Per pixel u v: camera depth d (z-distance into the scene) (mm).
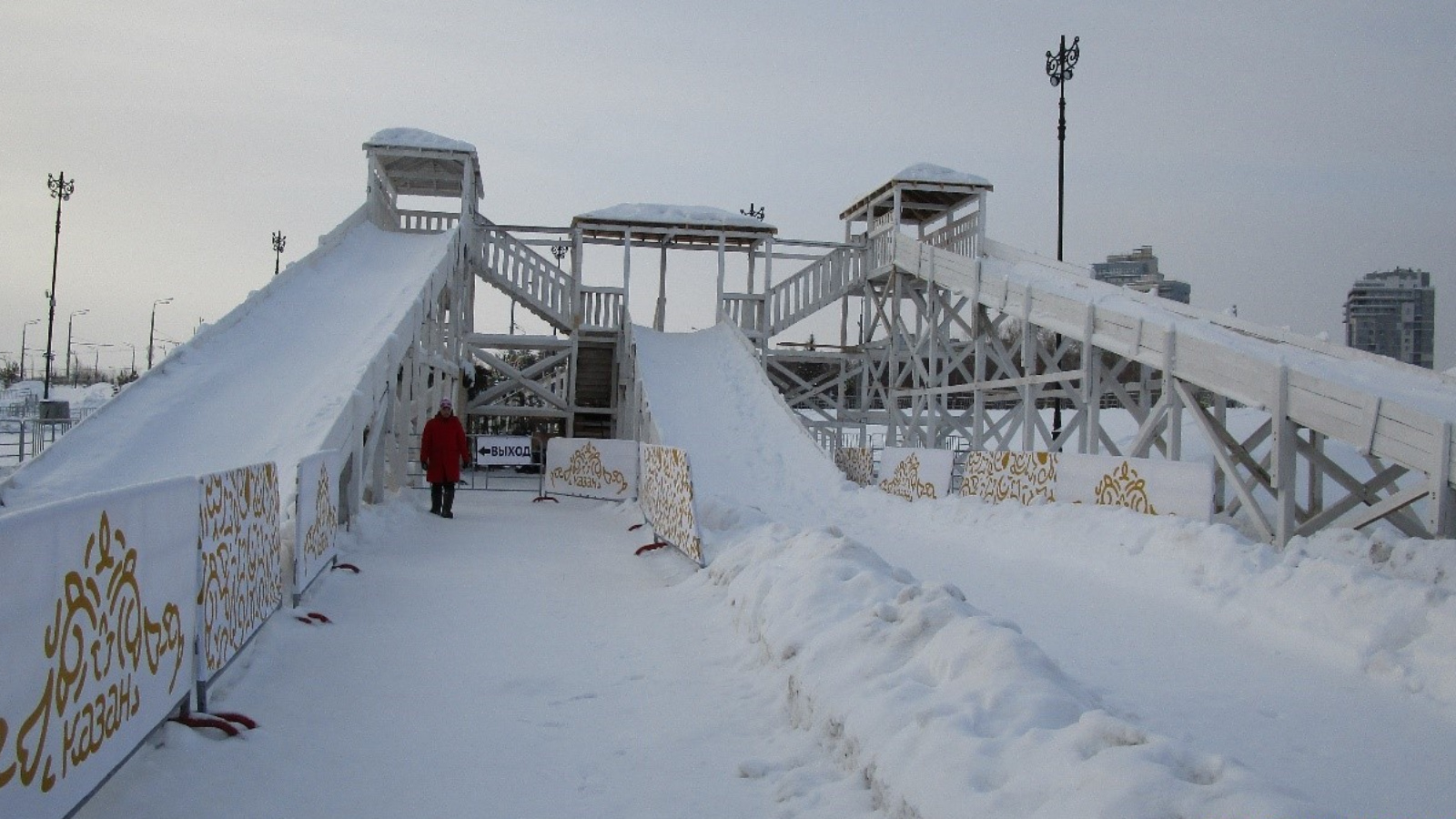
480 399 26703
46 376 47500
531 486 21781
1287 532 11523
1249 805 2715
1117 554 10523
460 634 6918
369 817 3785
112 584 3578
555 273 26562
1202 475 10867
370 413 12633
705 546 10820
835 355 28688
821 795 3920
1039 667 4086
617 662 6227
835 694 4480
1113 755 3096
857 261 28812
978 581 10047
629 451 17094
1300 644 7293
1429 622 6707
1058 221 26016
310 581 7801
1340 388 10938
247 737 4527
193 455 10688
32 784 2924
